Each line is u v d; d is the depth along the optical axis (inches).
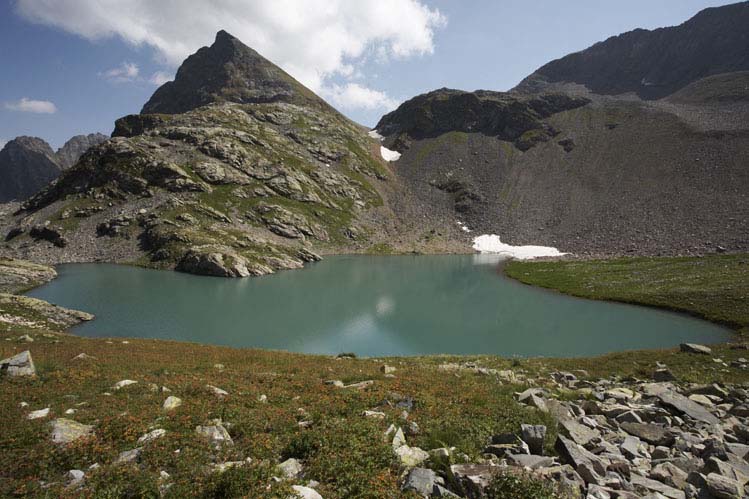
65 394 641.0
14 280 3063.5
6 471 395.2
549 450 457.1
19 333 1370.6
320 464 394.3
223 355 1199.6
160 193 5556.1
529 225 6471.5
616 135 7854.3
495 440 473.4
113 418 516.4
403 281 3676.2
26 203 6186.0
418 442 470.6
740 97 7800.2
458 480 364.5
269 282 3489.2
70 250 4603.8
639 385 931.3
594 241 5383.9
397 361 1386.6
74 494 345.4
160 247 4392.2
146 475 374.9
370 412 566.9
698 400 770.8
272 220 5723.4
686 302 2496.3
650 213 5502.0
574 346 1895.9
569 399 784.3
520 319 2395.4
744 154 5782.5
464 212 7396.7
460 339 2006.6
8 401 582.2
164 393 663.8
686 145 6604.3
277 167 6875.0
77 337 1445.6
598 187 6683.1
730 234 4345.5
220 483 347.9
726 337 1923.0
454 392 713.0
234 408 588.1
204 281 3440.0
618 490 371.2
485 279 3818.9
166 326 2124.8
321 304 2714.1
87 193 5615.2
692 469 437.7
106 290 2984.7
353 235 6333.7
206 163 6176.2
